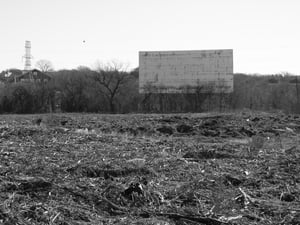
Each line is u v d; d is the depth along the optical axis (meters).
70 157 8.12
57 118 20.81
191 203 5.52
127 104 34.59
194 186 6.22
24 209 4.73
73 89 34.56
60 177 6.36
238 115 21.78
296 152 10.00
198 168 7.62
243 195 5.83
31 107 34.00
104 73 34.59
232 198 5.76
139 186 5.75
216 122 18.75
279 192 6.17
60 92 34.75
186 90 33.88
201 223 4.84
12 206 4.76
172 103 34.06
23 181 5.81
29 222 4.39
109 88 34.72
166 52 35.19
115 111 34.22
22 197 5.18
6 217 4.39
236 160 8.70
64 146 9.55
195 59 34.75
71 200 5.33
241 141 14.03
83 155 8.41
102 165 7.28
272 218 5.09
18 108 33.81
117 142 11.01
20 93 34.03
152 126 17.92
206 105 33.31
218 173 7.21
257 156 9.23
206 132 16.88
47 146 9.40
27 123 17.70
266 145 12.37
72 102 34.41
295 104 29.22
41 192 5.47
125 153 8.95
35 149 8.90
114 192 5.69
